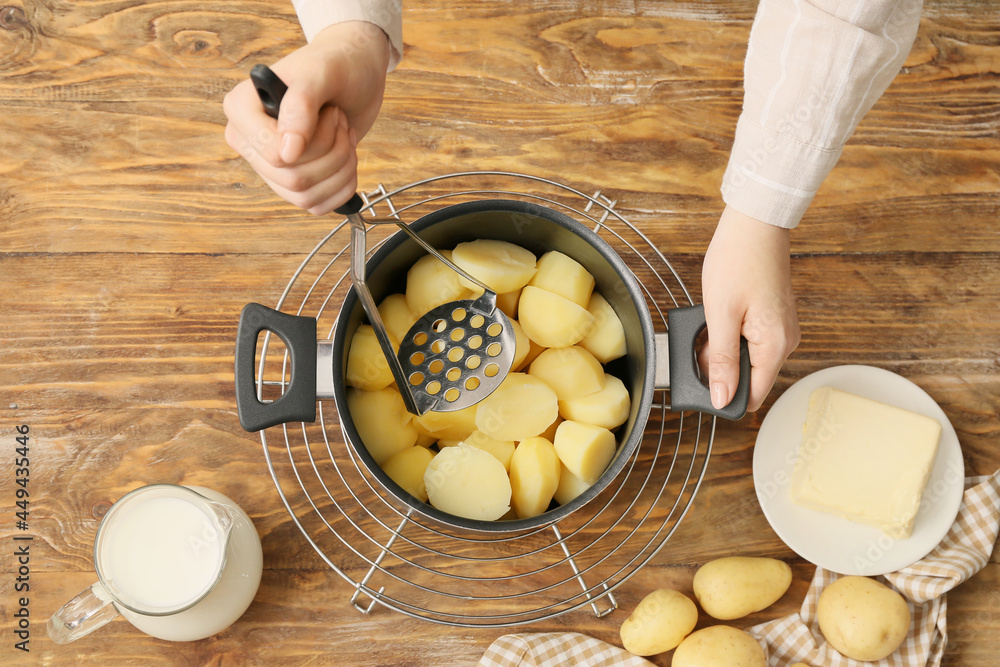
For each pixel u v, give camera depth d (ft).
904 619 2.65
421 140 3.10
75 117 3.04
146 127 3.05
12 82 3.04
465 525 2.18
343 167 1.83
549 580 2.89
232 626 2.80
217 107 3.08
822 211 3.14
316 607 2.82
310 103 1.64
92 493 2.84
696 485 2.90
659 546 2.73
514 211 2.44
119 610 2.48
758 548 2.91
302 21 2.21
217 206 3.02
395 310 2.62
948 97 3.20
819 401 2.80
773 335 2.40
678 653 2.70
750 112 2.25
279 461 2.90
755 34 2.17
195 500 2.52
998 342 3.07
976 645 2.86
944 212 3.16
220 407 2.92
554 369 2.53
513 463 2.55
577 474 2.50
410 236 2.40
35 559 2.79
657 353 2.39
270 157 1.70
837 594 2.72
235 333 2.97
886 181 3.17
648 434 2.97
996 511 2.85
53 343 2.92
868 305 3.09
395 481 2.52
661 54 3.20
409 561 2.75
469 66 3.15
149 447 2.87
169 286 2.97
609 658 2.79
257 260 3.01
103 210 3.00
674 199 3.13
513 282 2.54
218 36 3.11
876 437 2.74
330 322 3.00
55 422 2.87
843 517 2.76
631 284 2.37
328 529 2.87
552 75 3.17
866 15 1.96
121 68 3.07
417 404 2.53
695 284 3.08
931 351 3.06
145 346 2.94
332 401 2.94
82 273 2.96
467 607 2.85
